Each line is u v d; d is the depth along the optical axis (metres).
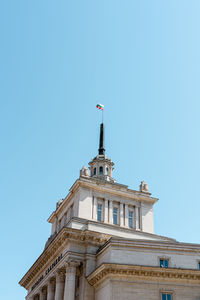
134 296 49.50
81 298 54.44
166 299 49.91
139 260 52.66
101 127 89.69
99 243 59.81
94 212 65.81
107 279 50.94
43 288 68.44
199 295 50.53
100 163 79.88
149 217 70.31
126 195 70.31
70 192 69.69
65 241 59.16
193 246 54.84
